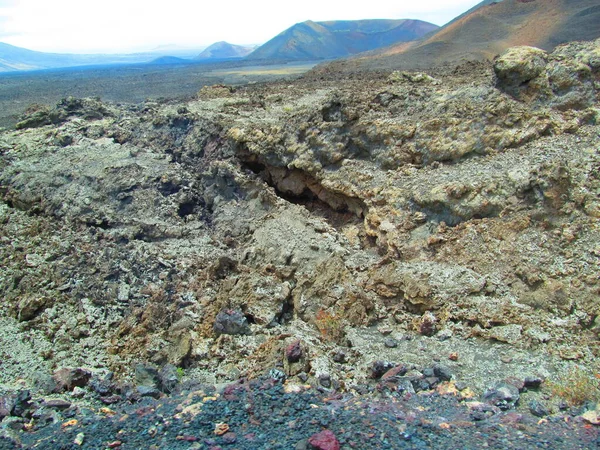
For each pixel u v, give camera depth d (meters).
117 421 8.77
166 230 17.19
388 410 8.64
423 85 20.41
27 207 19.56
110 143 22.98
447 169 15.48
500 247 12.85
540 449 7.35
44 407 9.64
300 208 17.05
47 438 8.36
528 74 15.79
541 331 10.95
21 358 12.02
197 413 8.70
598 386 9.24
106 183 19.16
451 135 15.83
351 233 16.83
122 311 13.89
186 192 19.14
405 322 12.34
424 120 16.62
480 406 8.84
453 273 12.73
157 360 11.69
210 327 12.73
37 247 16.73
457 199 14.11
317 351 11.33
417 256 14.00
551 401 9.07
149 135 22.84
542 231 12.67
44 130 25.48
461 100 16.47
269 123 19.27
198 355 11.88
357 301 12.66
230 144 19.31
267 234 15.73
